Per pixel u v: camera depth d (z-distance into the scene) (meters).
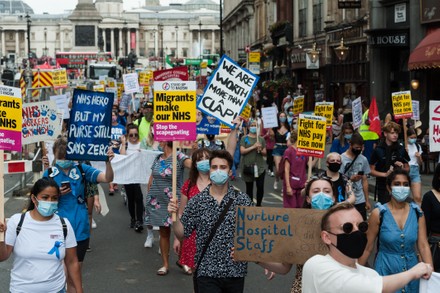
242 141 15.24
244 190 19.20
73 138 8.04
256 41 68.06
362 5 33.91
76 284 6.48
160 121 7.84
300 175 12.53
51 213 6.16
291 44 46.28
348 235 4.36
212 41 197.62
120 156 13.30
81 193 8.33
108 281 10.04
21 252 6.16
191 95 7.84
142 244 12.56
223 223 6.64
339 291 4.20
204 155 8.72
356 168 10.83
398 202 7.03
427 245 7.06
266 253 5.92
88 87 48.59
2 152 6.38
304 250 5.88
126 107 33.94
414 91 27.03
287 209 5.89
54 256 6.20
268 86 43.53
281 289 9.58
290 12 48.75
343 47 31.62
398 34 28.33
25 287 6.16
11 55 120.50
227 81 8.60
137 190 13.58
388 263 7.00
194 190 8.79
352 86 35.66
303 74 45.44
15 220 6.23
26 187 18.30
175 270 10.70
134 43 189.12
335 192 6.88
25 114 13.52
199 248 6.70
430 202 7.63
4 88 6.52
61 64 111.88
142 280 10.11
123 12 190.62
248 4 71.81
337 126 29.12
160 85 7.80
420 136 24.88
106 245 12.47
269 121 19.61
